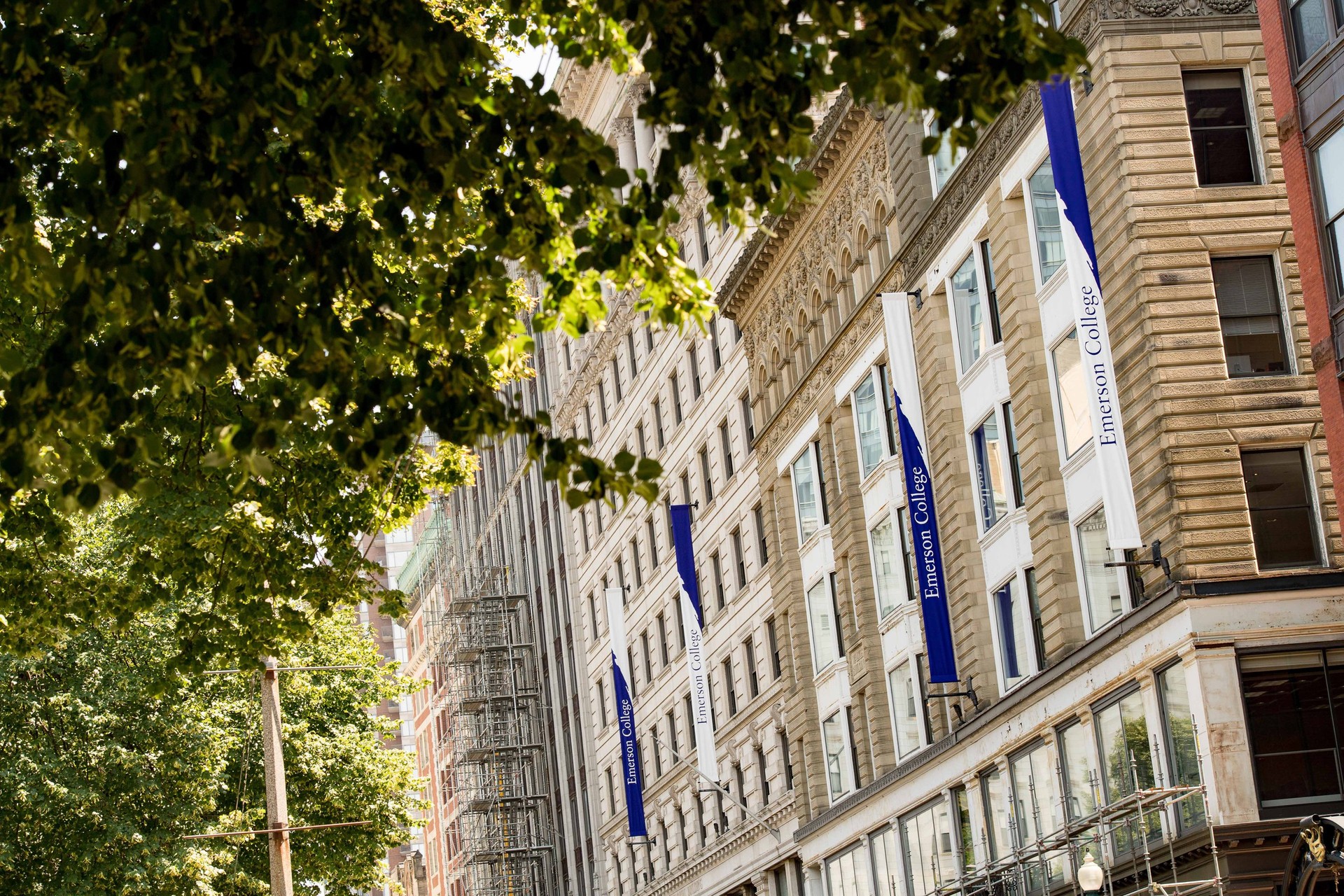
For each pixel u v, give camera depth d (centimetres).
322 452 2338
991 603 3903
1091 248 3091
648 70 1074
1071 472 3456
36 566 2388
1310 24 2861
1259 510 3070
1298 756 2948
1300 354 3117
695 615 5747
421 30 1077
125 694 3966
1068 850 3403
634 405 6994
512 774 8831
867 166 4444
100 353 1095
